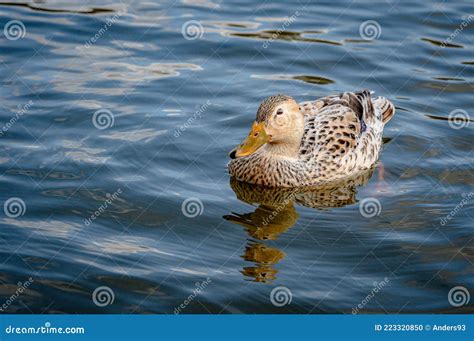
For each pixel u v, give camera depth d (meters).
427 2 22.05
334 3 21.91
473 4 21.98
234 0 21.91
